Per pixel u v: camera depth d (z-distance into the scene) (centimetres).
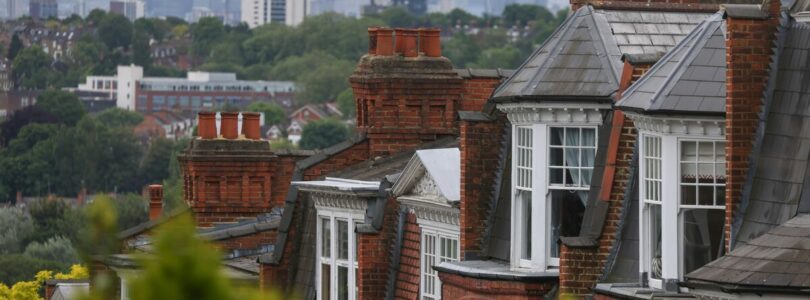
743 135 5169
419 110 7944
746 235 5100
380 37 8038
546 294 5881
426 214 6612
